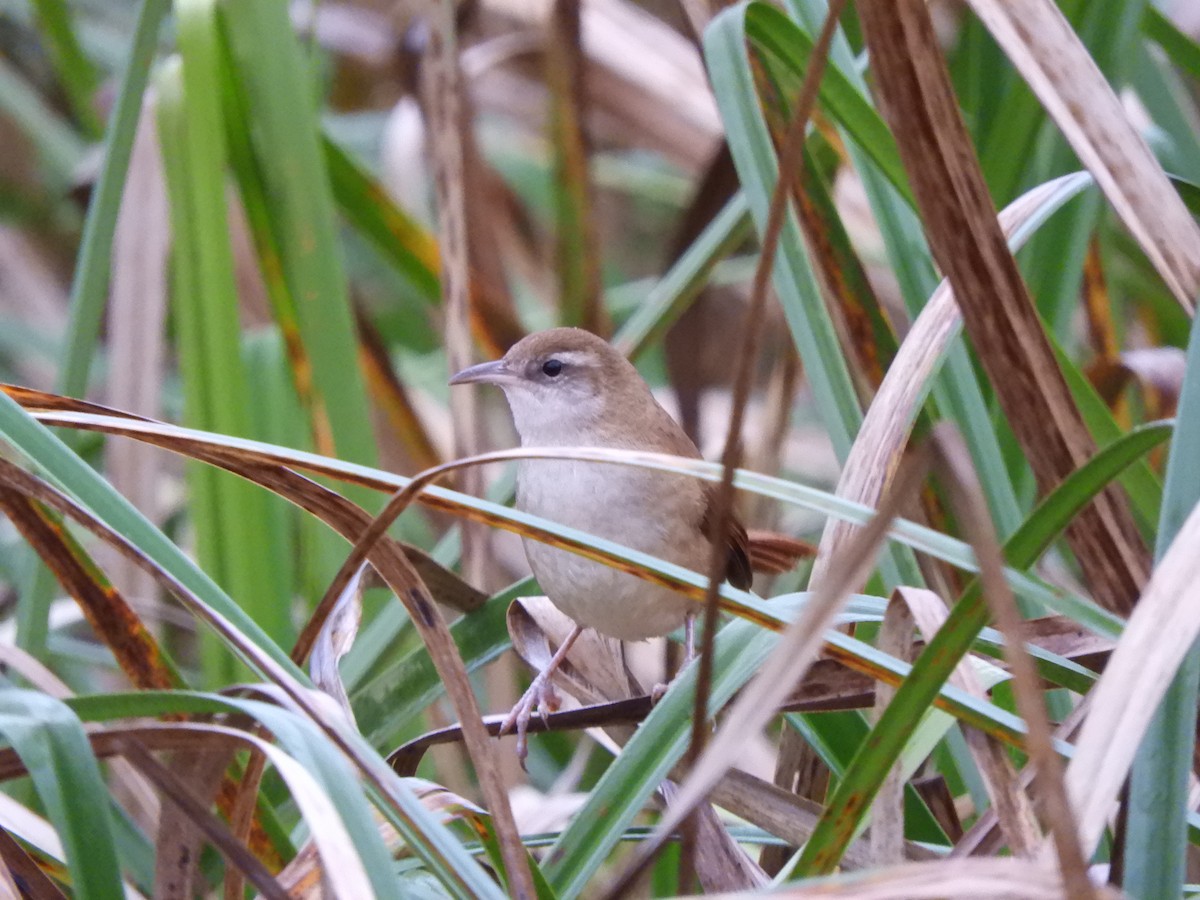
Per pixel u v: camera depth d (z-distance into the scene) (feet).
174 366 17.29
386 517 16.07
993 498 16.31
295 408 16.75
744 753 16.72
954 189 16.16
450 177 16.61
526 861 16.06
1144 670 14.42
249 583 16.49
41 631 16.40
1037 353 16.19
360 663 16.48
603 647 16.43
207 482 16.49
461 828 16.38
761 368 17.35
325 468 16.08
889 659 16.05
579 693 16.38
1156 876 14.75
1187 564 14.74
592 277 16.84
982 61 16.49
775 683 12.46
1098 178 16.16
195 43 16.47
